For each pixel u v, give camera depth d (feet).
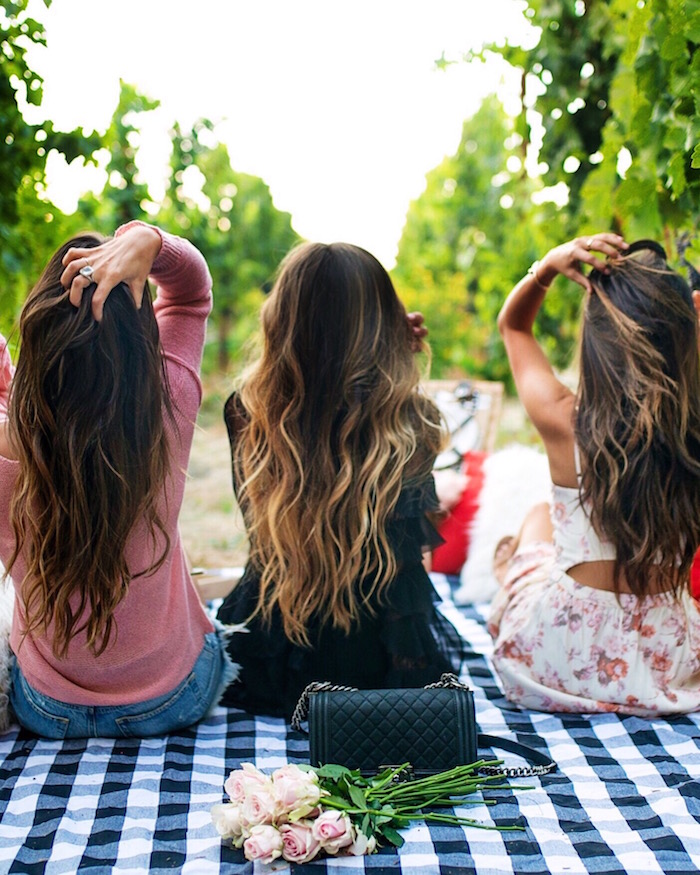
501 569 9.37
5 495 6.07
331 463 7.07
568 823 5.65
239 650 7.56
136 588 6.35
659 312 7.01
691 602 7.41
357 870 5.12
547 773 6.28
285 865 5.16
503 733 7.04
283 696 7.38
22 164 10.36
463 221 24.57
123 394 5.79
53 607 6.12
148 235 5.90
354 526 7.05
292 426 7.12
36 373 5.66
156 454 5.97
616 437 6.92
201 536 16.24
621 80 9.26
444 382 12.73
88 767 6.42
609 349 6.98
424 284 25.53
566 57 10.72
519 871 5.12
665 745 6.74
